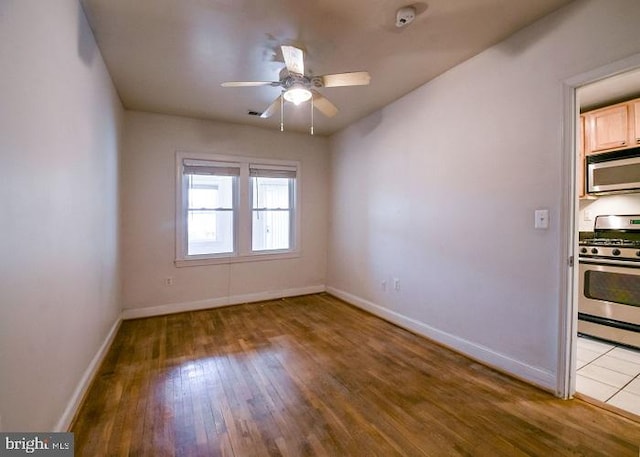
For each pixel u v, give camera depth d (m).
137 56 2.47
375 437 1.64
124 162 3.58
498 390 2.08
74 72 1.79
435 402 1.95
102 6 1.89
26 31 1.22
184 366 2.44
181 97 3.27
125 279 3.61
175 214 3.85
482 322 2.48
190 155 3.91
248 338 3.03
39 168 1.34
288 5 1.89
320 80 2.28
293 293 4.67
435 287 2.92
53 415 1.51
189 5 1.89
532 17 2.02
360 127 4.03
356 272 4.16
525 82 2.14
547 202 2.03
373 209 3.80
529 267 2.15
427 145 2.98
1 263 1.06
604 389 2.09
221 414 1.83
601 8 1.75
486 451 1.53
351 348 2.79
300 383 2.19
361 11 1.95
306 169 4.72
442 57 2.52
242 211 4.26
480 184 2.47
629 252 2.76
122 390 2.09
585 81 1.83
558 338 1.99
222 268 4.16
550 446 1.56
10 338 1.11
